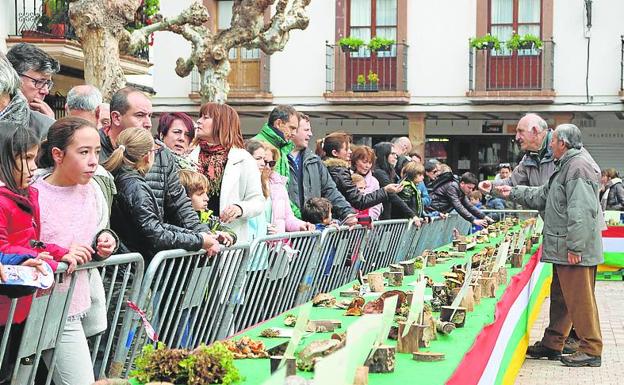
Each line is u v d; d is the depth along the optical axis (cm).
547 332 856
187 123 618
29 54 514
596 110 2317
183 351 327
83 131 398
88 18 988
